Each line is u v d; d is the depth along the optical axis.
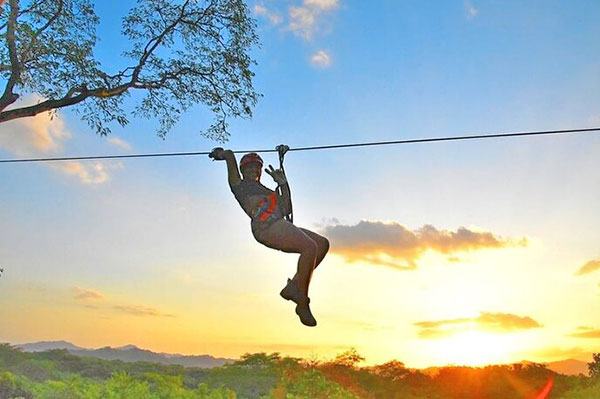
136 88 14.45
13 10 13.05
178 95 14.80
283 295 6.22
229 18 14.51
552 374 41.44
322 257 6.46
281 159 7.61
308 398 27.92
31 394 23.00
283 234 6.34
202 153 7.07
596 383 34.78
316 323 6.12
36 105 13.22
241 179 6.86
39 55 13.36
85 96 13.58
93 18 13.84
